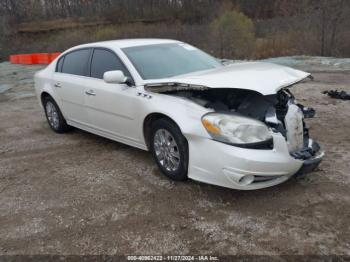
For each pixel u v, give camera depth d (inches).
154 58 182.1
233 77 142.9
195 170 142.6
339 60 511.5
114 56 185.6
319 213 129.9
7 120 289.1
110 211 139.7
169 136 154.4
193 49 205.9
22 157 203.2
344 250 111.3
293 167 136.6
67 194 155.7
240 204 138.5
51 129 254.7
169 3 1648.6
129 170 175.0
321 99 298.4
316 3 764.6
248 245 116.0
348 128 220.4
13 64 770.2
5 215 142.5
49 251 119.3
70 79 212.8
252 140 131.1
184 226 127.3
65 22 1620.3
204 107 142.8
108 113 185.6
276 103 148.3
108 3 1685.5
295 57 567.2
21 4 1701.5
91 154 200.4
